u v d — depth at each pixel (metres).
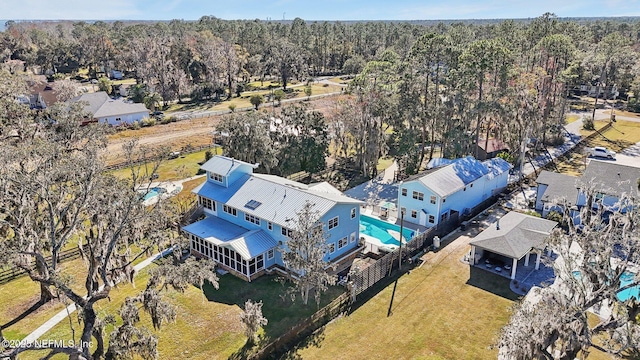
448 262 30.70
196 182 46.38
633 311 17.06
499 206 40.16
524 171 49.34
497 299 26.36
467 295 26.86
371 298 26.88
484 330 23.73
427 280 28.58
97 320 18.88
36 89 79.31
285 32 161.38
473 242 29.73
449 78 48.94
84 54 121.75
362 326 24.33
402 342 23.02
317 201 30.03
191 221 34.84
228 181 34.50
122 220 19.14
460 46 57.94
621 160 53.62
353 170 50.78
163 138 63.97
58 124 31.20
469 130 53.69
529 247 28.67
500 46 45.97
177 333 23.52
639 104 79.75
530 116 49.28
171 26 180.25
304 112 47.81
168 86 90.19
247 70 118.50
